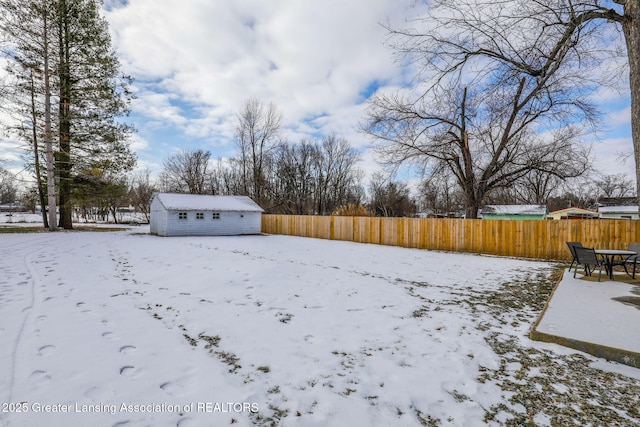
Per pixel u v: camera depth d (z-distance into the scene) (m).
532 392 2.34
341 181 37.25
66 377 2.34
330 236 15.96
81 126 16.59
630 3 5.10
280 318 3.89
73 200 17.56
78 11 15.74
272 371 2.59
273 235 18.39
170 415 1.96
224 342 3.15
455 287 5.75
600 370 2.68
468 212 14.41
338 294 5.03
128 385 2.28
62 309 3.87
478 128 13.17
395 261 8.91
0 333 3.06
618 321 3.57
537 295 5.22
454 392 2.33
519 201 26.75
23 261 6.99
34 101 15.30
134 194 42.09
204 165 39.06
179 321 3.69
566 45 6.25
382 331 3.53
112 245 10.71
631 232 8.59
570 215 24.11
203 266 6.88
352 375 2.55
